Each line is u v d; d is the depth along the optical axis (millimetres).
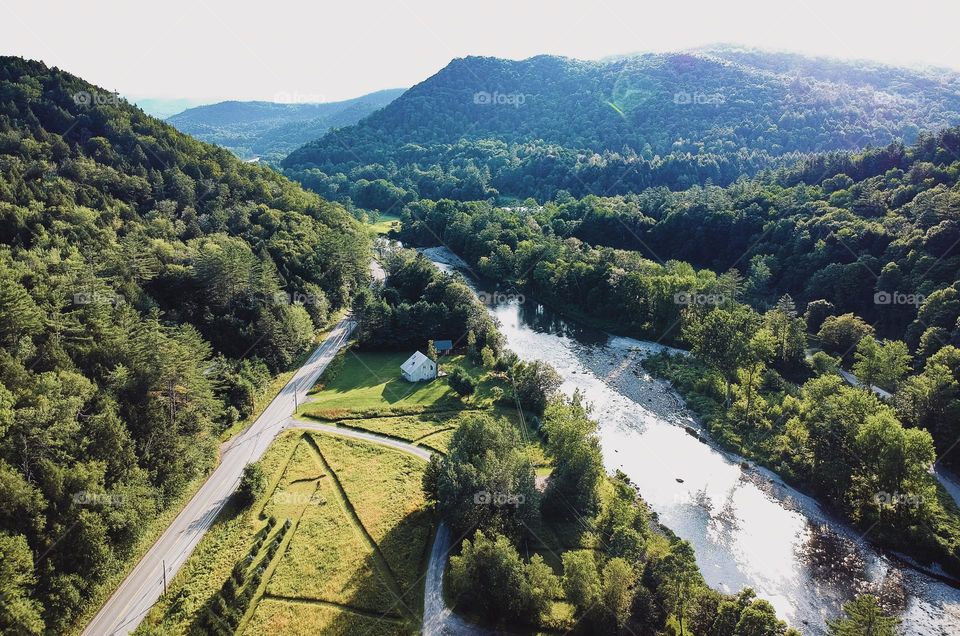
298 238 151875
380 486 79438
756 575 68875
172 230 122875
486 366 121000
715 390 110375
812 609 64000
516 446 77812
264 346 112625
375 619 58438
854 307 127375
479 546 58344
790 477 86312
